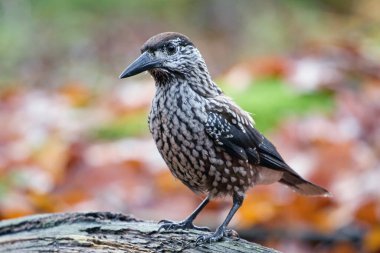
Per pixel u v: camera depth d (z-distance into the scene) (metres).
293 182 9.14
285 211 11.28
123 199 12.10
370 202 11.19
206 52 21.34
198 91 8.27
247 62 17.00
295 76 14.70
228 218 8.22
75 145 13.23
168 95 8.20
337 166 12.25
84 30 21.27
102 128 14.39
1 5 21.08
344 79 14.89
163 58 8.22
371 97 14.20
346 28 21.23
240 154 8.22
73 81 19.55
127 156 12.95
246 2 22.34
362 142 13.15
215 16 22.31
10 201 11.45
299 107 13.79
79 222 7.80
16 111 15.88
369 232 10.84
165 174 12.14
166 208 11.78
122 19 21.94
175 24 22.23
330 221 11.12
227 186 8.30
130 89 16.41
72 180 12.74
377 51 17.27
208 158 8.15
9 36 20.48
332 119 13.39
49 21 21.12
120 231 7.62
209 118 8.13
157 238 7.55
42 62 20.19
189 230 7.81
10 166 13.07
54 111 15.65
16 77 19.72
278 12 21.92
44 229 7.77
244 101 14.07
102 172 12.68
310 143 12.85
